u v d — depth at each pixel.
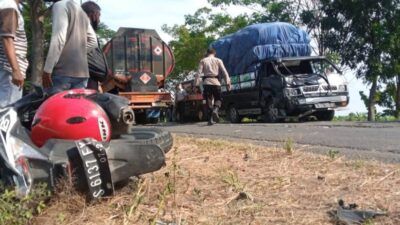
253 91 18.97
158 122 20.14
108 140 4.23
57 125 4.09
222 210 3.96
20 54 5.88
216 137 10.66
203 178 5.05
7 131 3.72
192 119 23.72
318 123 15.39
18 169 3.62
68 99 4.26
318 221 3.72
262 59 19.17
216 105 15.92
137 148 4.14
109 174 3.94
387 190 4.56
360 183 4.83
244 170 5.55
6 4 5.55
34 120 4.20
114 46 19.33
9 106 4.29
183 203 4.11
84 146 3.86
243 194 4.31
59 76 6.14
